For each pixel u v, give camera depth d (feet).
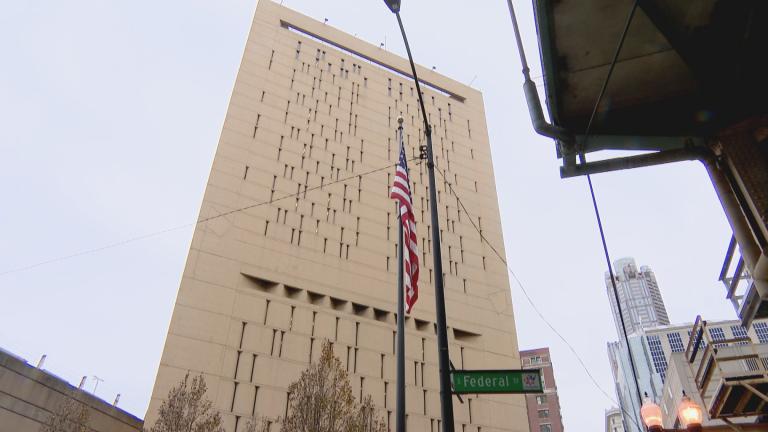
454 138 247.70
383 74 247.91
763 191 21.50
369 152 214.28
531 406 342.03
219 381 137.69
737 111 22.61
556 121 26.03
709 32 21.21
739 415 34.63
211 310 147.95
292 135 198.90
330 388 99.45
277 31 227.61
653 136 24.94
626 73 23.48
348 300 172.86
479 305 200.64
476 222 225.56
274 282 163.32
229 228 165.37
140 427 134.00
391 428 154.20
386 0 31.42
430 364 174.60
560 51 22.88
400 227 43.37
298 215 180.75
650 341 405.18
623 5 20.75
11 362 106.42
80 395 119.55
